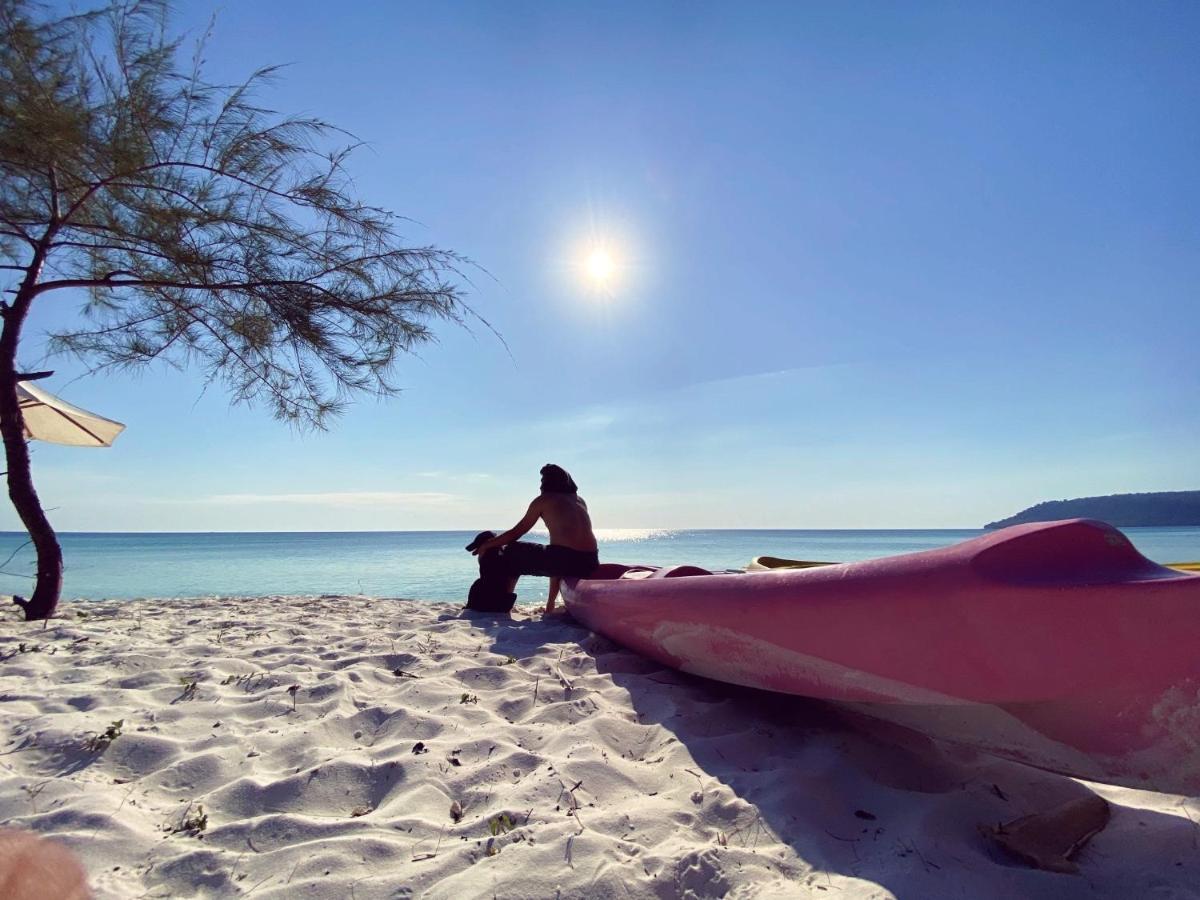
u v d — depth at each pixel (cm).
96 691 311
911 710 241
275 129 543
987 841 205
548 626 518
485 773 238
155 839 194
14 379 544
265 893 169
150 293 598
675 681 360
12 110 481
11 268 541
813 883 178
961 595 216
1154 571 197
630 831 199
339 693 319
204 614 605
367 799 228
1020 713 215
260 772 242
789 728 293
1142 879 184
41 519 552
